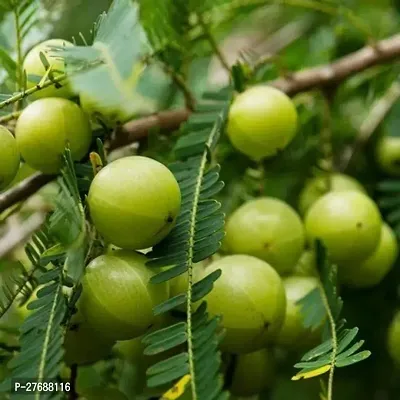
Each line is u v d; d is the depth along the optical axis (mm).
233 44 976
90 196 658
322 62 857
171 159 722
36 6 706
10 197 703
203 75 814
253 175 778
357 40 859
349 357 642
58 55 676
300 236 735
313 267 739
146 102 745
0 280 754
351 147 844
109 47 689
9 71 700
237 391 737
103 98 691
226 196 778
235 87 741
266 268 688
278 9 909
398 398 870
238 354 708
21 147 688
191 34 756
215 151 767
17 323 714
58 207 652
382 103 848
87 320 665
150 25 723
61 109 688
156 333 643
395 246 776
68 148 679
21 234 790
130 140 732
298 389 867
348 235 742
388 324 839
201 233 665
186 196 679
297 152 799
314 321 698
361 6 881
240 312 678
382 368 858
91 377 719
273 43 952
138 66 726
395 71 839
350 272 766
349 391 873
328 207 747
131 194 654
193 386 626
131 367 732
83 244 653
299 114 801
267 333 684
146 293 662
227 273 682
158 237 661
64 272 651
